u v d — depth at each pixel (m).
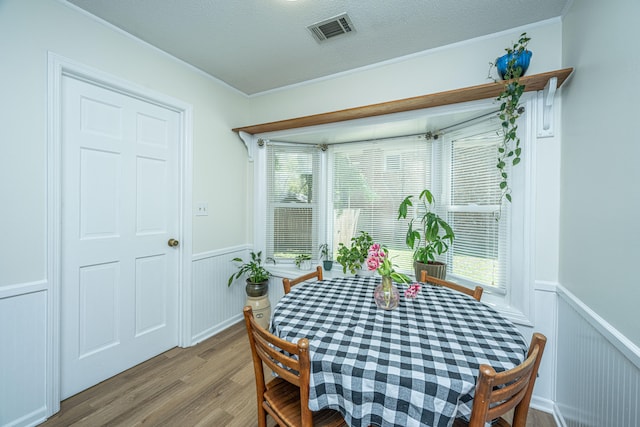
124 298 1.80
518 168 1.62
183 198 2.10
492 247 1.85
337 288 1.57
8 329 1.27
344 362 0.83
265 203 2.66
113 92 1.70
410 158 2.36
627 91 0.92
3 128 1.25
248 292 2.40
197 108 2.17
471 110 1.74
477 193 1.94
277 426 1.37
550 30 1.53
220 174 2.39
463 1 1.41
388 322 1.11
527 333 1.55
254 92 2.61
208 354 2.04
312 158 2.72
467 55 1.76
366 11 1.50
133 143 1.82
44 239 1.38
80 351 1.58
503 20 1.56
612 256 0.99
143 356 1.91
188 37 1.76
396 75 1.98
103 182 1.67
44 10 1.36
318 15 1.54
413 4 1.44
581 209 1.25
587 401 1.16
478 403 0.67
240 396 1.60
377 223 2.49
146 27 1.66
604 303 1.04
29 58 1.32
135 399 1.55
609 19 1.03
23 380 1.31
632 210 0.88
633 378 0.86
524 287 1.57
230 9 1.50
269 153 2.67
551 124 1.49
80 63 1.50
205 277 2.27
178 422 1.39
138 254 1.87
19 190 1.30
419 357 0.85
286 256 2.71
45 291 1.38
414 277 2.29
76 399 1.52
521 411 0.89
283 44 1.82
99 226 1.66
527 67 1.44
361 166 2.57
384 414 0.77
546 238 1.53
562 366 1.42
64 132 1.49
